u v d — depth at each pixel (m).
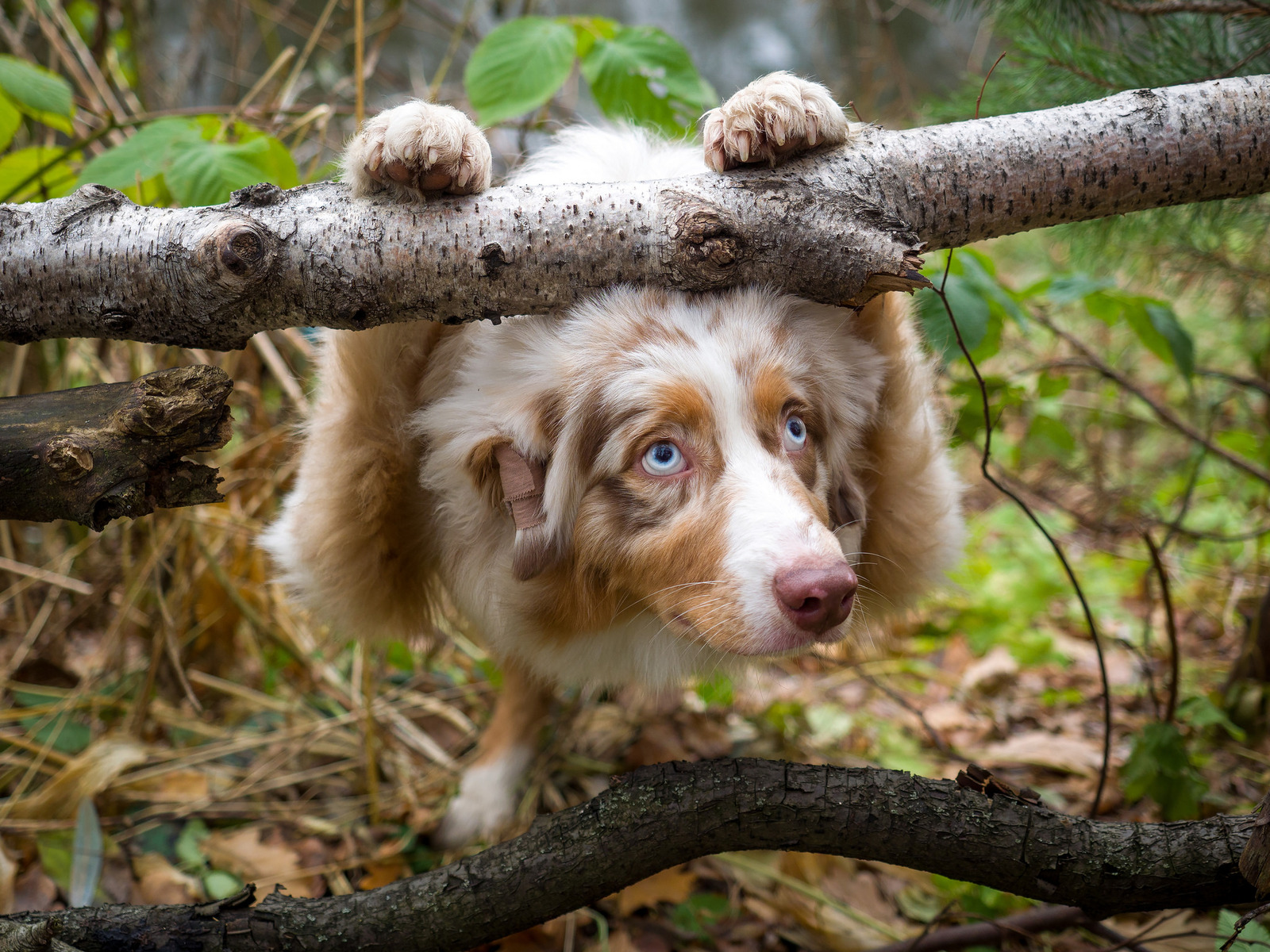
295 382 1.01
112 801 0.87
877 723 1.02
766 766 0.63
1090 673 1.11
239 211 0.61
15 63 0.83
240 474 1.03
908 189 0.64
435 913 0.62
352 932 0.62
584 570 0.71
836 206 0.62
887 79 1.64
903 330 0.75
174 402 0.57
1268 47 0.79
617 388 0.66
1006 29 0.98
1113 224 0.94
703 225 0.62
